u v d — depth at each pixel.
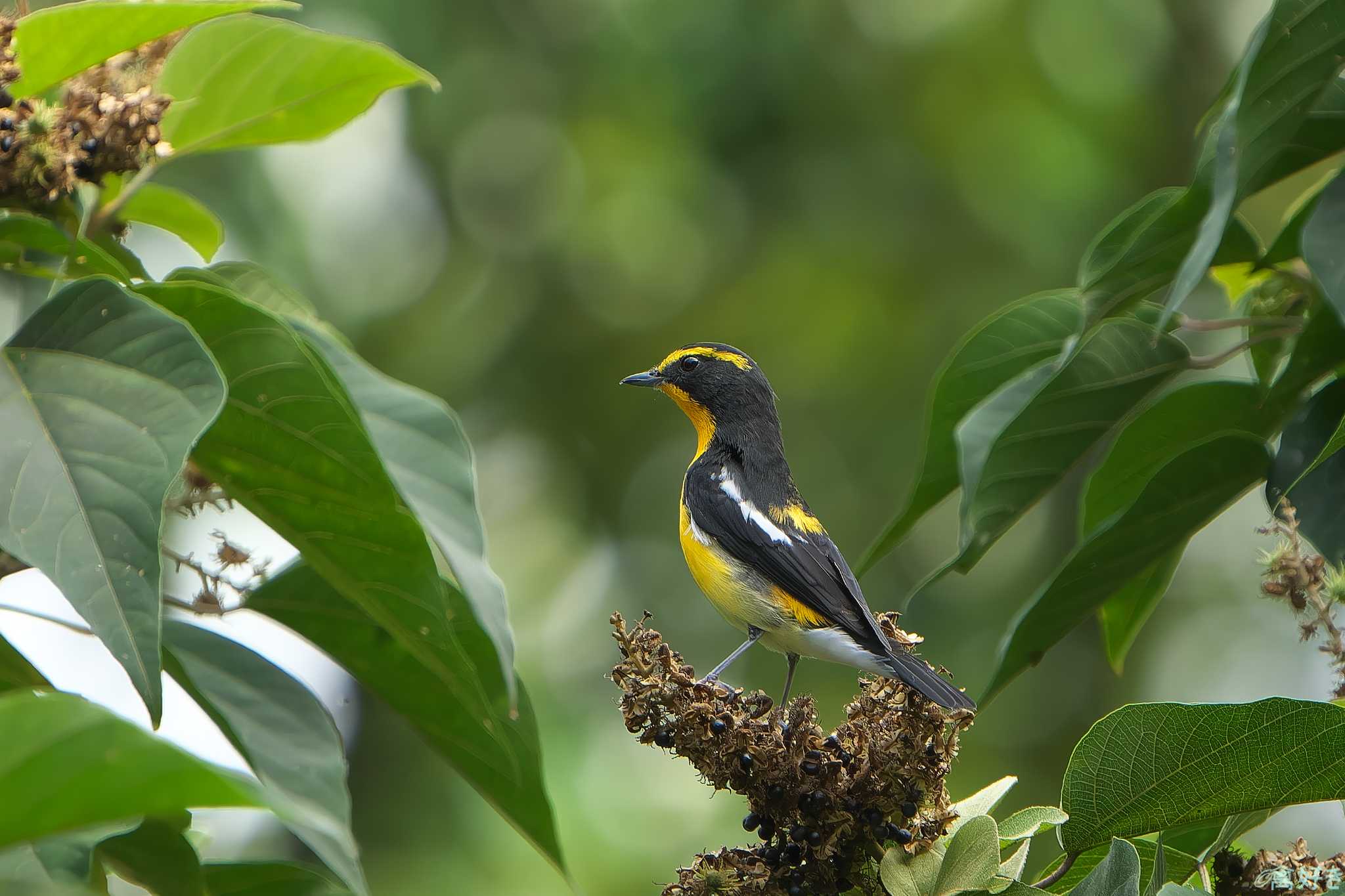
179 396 4.89
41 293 6.65
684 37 17.28
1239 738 5.30
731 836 14.84
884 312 17.86
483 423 18.02
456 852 14.98
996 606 16.86
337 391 5.56
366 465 5.73
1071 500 17.38
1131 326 7.10
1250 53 5.55
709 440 12.30
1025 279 17.20
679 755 5.98
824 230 17.64
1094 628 17.16
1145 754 5.48
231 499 6.10
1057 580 6.87
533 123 17.80
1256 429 7.13
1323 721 5.17
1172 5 17.83
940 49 17.44
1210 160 6.39
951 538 16.98
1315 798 5.44
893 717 5.80
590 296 18.36
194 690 5.88
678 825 14.99
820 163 17.72
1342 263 5.56
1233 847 6.46
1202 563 17.45
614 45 17.42
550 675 16.50
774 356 17.97
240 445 5.81
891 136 17.73
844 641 10.71
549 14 17.59
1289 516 6.15
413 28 16.98
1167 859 6.43
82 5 5.69
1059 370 6.86
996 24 17.30
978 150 17.50
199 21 5.87
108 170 5.99
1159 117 17.81
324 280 16.70
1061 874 5.90
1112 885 5.04
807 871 5.82
